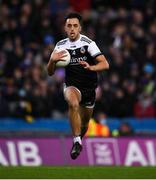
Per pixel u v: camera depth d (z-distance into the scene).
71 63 25.22
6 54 45.50
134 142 38.19
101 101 42.88
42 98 42.59
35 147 37.62
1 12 49.09
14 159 37.31
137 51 47.16
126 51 47.03
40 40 47.81
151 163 38.00
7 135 38.75
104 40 47.88
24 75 43.75
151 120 42.66
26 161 37.34
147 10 51.50
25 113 41.88
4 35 47.66
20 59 45.31
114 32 48.72
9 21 48.38
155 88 44.94
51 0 51.09
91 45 25.05
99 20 49.78
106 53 46.38
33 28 48.06
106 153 37.72
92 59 25.31
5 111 41.81
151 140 38.38
